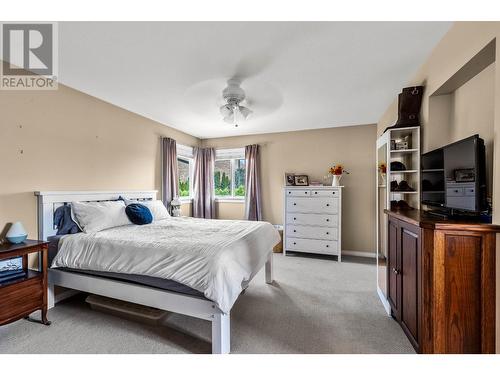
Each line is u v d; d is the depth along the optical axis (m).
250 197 4.70
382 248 2.81
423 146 2.19
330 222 3.94
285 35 1.78
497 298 1.27
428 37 1.81
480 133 1.64
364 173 4.16
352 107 3.32
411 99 2.25
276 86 2.64
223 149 5.05
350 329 1.93
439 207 1.82
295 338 1.82
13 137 2.15
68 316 2.12
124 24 1.64
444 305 1.36
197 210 4.89
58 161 2.50
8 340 1.78
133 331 1.90
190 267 1.66
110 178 3.10
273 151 4.72
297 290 2.71
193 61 2.12
